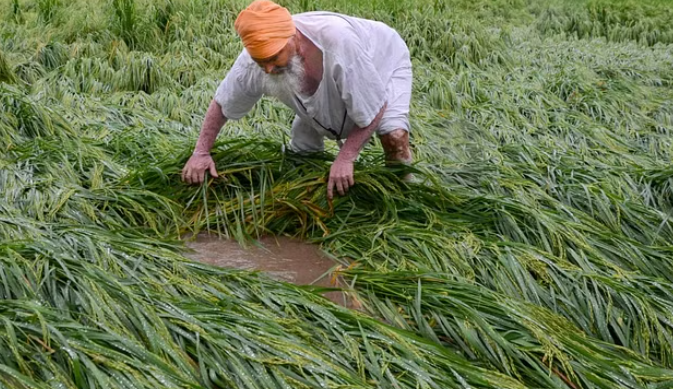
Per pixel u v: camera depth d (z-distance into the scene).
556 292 4.02
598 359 3.44
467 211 4.65
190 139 5.94
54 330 2.84
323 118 4.27
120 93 7.36
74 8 9.62
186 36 8.95
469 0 12.71
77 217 4.26
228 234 4.38
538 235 4.47
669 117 7.82
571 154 6.29
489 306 3.62
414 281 3.82
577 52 10.22
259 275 3.71
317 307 3.39
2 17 9.55
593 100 7.90
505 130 6.98
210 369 2.93
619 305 3.96
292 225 4.49
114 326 3.01
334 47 3.93
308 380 2.93
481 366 3.38
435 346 3.28
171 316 3.10
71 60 7.84
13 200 4.34
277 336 3.12
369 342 3.24
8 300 3.01
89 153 5.15
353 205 4.55
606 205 5.05
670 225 4.98
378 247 4.15
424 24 9.80
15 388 2.60
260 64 3.85
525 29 11.93
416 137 6.53
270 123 6.73
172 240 4.12
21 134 5.68
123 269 3.49
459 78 8.22
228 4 9.73
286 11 3.81
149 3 9.55
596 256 4.35
